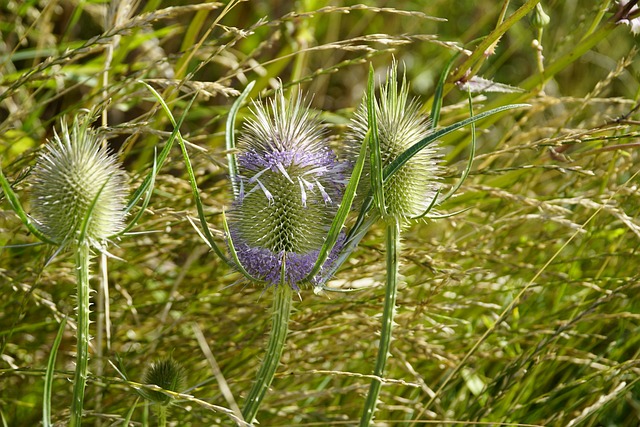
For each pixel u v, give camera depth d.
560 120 3.92
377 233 3.44
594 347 3.50
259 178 2.19
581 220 3.62
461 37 5.74
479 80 2.98
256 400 2.18
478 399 3.14
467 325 3.60
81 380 1.98
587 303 3.37
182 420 3.07
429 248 3.41
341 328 3.44
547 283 3.28
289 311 2.20
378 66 5.73
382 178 2.05
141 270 3.59
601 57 5.43
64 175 1.98
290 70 5.28
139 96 3.39
